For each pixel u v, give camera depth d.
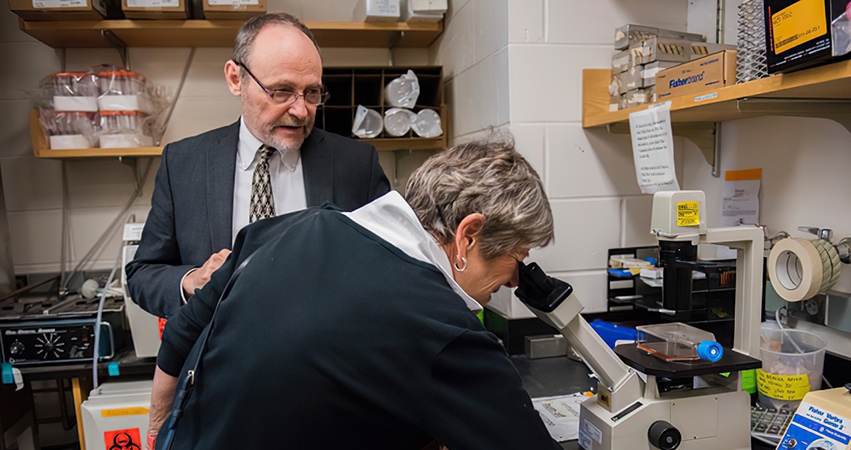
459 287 0.75
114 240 2.14
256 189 1.35
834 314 1.17
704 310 1.30
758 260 0.94
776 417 1.04
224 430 0.68
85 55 2.08
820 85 0.89
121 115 1.88
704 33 1.61
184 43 2.07
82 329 1.65
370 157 1.50
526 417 0.68
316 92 1.30
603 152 1.65
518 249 0.79
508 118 1.58
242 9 1.79
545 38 1.58
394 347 0.63
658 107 1.29
